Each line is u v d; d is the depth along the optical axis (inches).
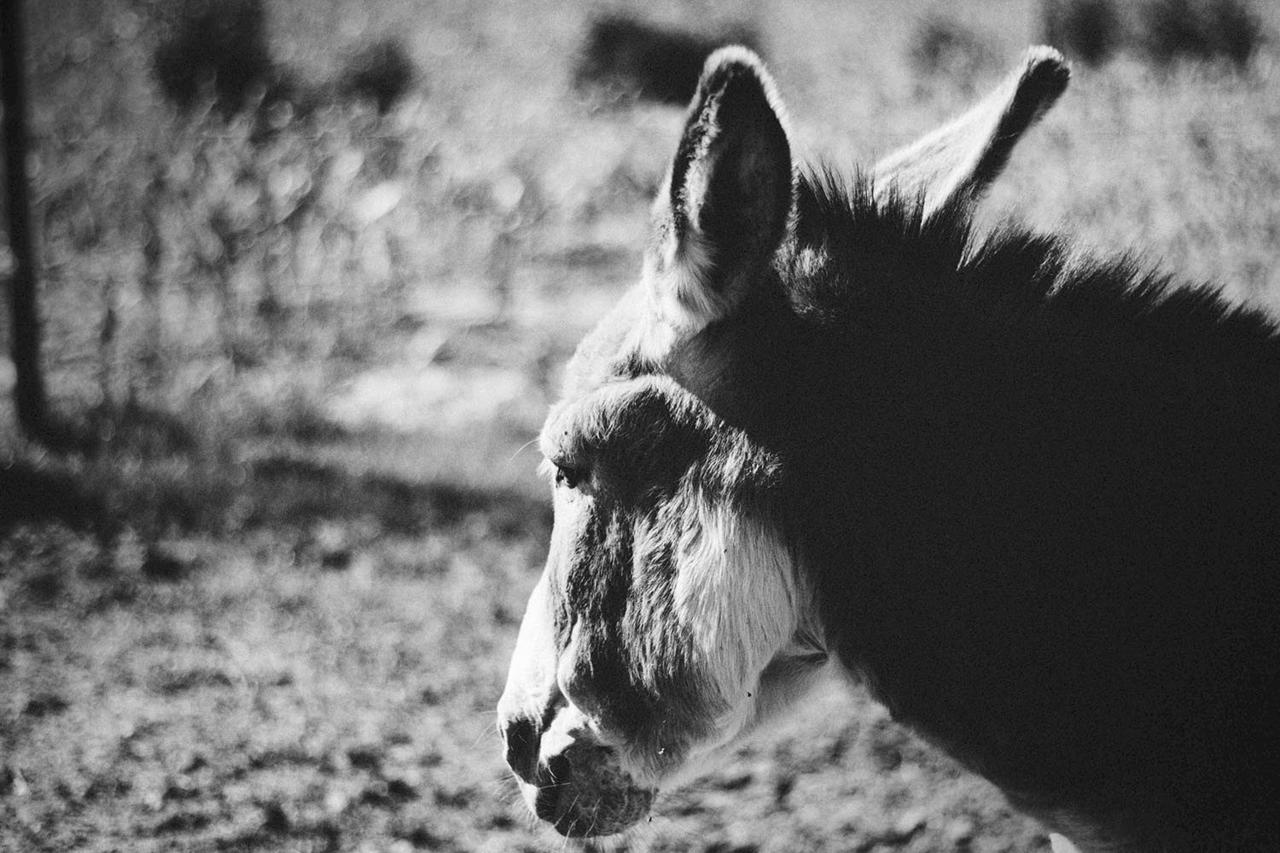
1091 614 82.4
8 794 181.3
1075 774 83.0
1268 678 80.3
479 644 241.3
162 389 408.2
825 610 87.7
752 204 83.3
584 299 506.9
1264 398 87.0
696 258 84.0
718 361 89.0
